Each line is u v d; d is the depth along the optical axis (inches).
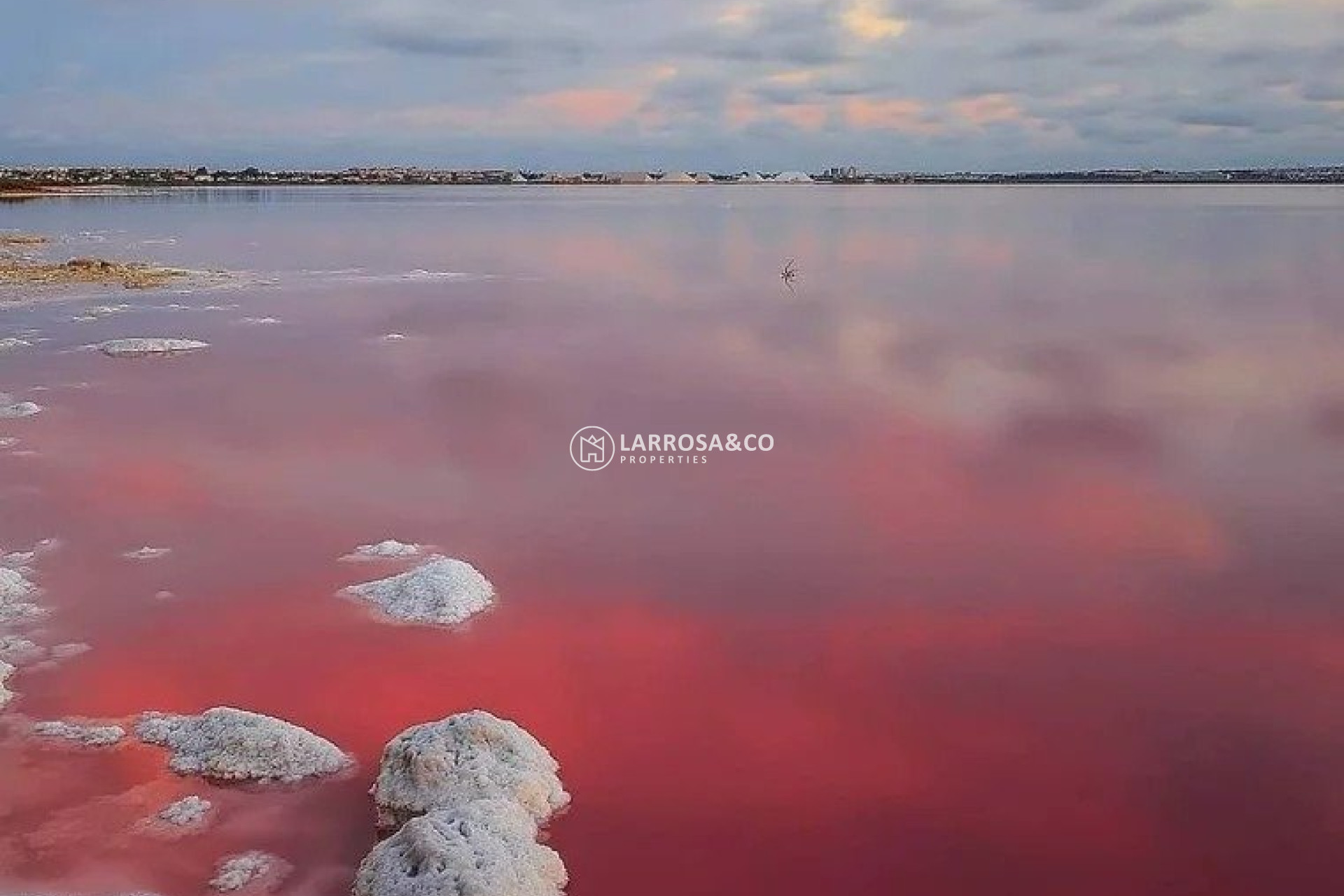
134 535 585.6
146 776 369.4
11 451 736.3
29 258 1948.8
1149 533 595.5
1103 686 439.5
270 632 476.1
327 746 380.5
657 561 559.2
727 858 339.9
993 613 502.0
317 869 326.6
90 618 486.6
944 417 845.2
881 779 379.9
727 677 445.7
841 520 617.6
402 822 340.5
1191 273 1830.7
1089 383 964.6
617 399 903.7
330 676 440.5
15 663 445.4
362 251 2333.9
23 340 1144.8
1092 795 372.8
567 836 347.9
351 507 633.0
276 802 357.7
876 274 1886.1
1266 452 748.6
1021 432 803.4
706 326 1291.8
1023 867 339.3
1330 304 1444.4
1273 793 374.6
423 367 1034.7
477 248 2425.0
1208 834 354.6
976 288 1665.8
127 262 1907.0
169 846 335.6
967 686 439.5
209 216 3622.0
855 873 335.3
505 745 365.4
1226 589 525.0
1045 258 2149.4
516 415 846.5
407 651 462.9
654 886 326.6
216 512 624.4
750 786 375.6
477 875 295.9
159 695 422.6
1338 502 645.3
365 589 516.7
